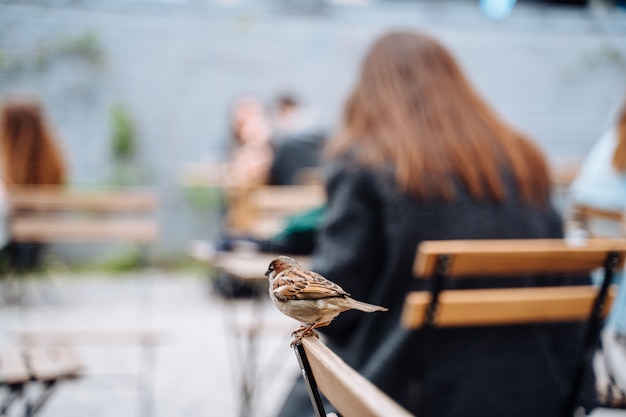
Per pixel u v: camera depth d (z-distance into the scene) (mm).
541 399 2465
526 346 2508
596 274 3275
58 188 6672
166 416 4352
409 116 2623
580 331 2602
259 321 4117
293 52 9422
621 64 9836
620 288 3156
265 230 4414
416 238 2500
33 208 4730
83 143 9055
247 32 9336
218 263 3352
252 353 3971
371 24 9539
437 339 2473
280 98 8203
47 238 4953
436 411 2439
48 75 8930
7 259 6965
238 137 8438
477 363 2455
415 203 2514
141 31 9133
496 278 2562
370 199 2572
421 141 2570
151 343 4164
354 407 1194
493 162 2602
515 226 2576
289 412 2643
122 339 4141
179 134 9289
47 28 8898
